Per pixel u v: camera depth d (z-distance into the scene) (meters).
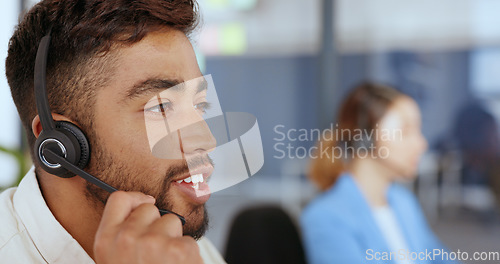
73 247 0.55
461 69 2.94
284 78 2.96
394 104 1.67
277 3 3.00
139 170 0.51
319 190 1.46
